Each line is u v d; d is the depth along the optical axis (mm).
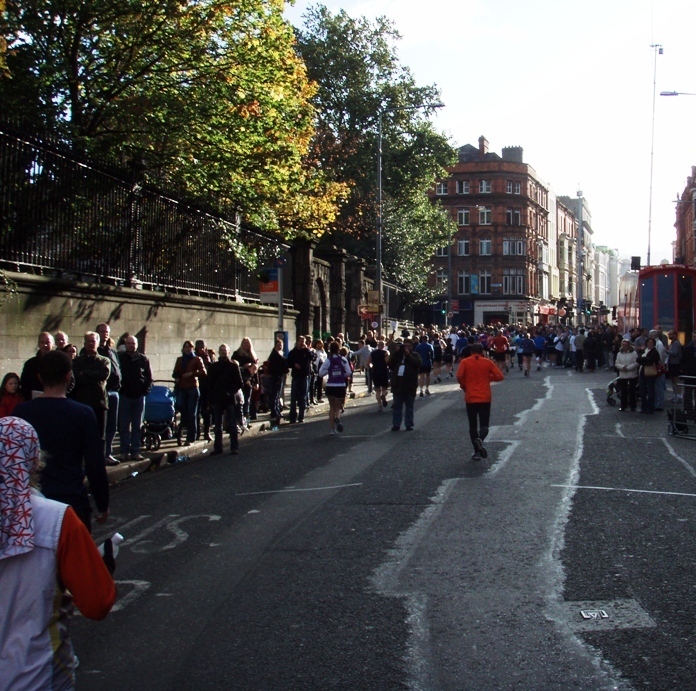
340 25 44969
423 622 5770
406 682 4758
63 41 17125
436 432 16859
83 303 15781
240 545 8055
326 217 25250
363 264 44219
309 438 16891
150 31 17594
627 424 17547
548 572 6879
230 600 6371
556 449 13914
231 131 19141
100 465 5113
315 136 43875
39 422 5070
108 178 16781
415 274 55250
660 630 5523
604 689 4609
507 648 5258
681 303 33188
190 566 7363
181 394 15898
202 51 18047
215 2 17656
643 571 6879
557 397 24438
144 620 5973
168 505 10203
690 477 11188
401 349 17609
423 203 55812
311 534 8391
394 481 11211
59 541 2791
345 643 5402
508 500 9758
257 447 15859
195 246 21312
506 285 88062
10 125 13523
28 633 2730
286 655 5219
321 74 43844
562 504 9484
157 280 19250
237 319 24266
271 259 25469
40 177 14523
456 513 9133
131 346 13547
